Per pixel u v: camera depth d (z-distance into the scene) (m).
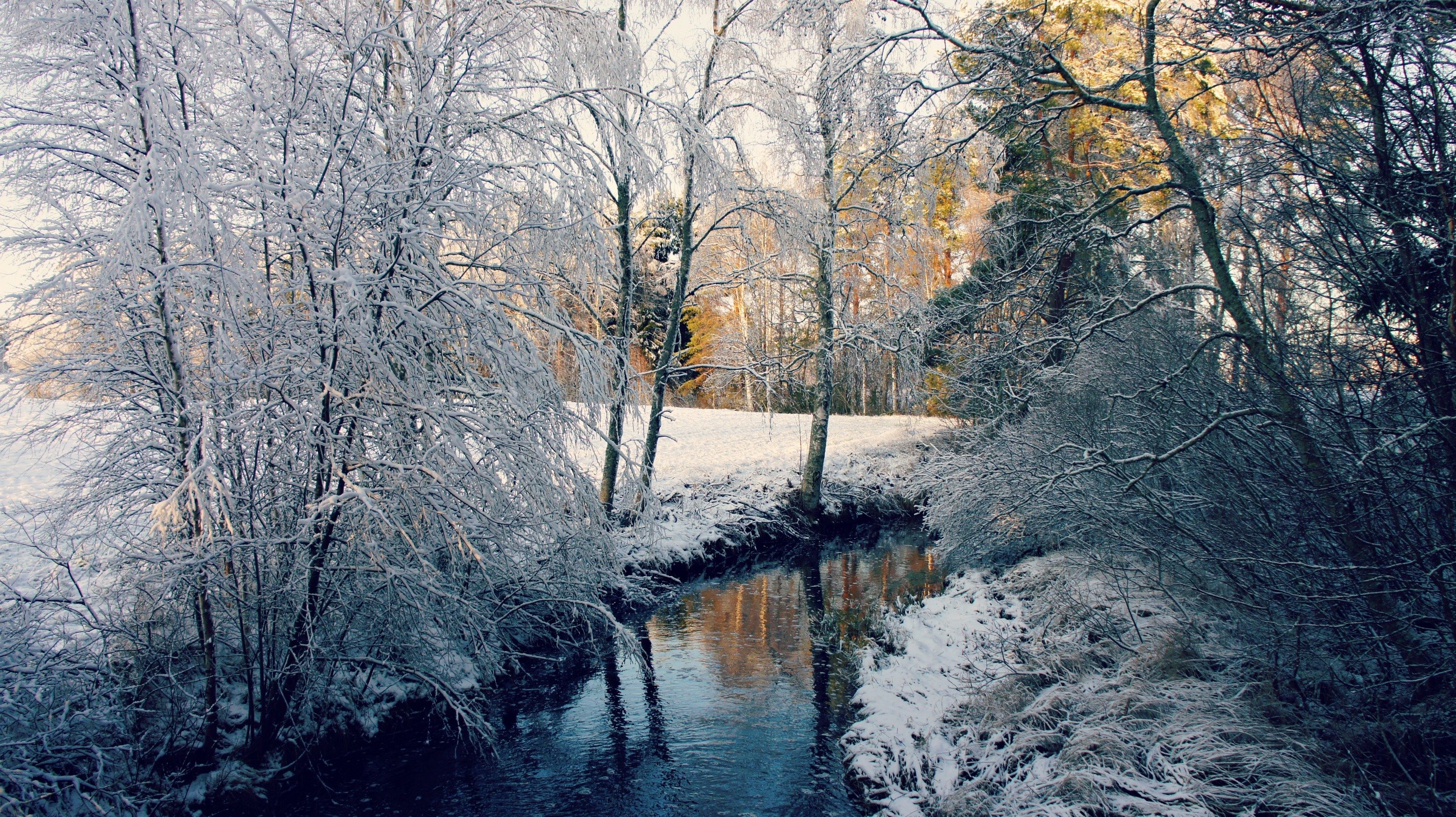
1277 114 5.33
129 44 5.14
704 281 14.27
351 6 6.44
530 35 7.89
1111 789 4.61
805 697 7.89
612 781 6.32
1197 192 5.74
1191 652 5.90
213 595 5.87
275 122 5.75
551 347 7.23
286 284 6.15
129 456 5.64
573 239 7.64
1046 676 6.50
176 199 4.87
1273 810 4.03
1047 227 7.23
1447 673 4.23
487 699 7.77
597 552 7.75
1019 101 6.91
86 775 5.22
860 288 17.86
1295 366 4.88
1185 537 5.77
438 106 6.40
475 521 6.50
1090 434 7.75
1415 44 4.21
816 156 13.69
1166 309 7.37
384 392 6.14
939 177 10.34
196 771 5.80
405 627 6.65
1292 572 4.91
